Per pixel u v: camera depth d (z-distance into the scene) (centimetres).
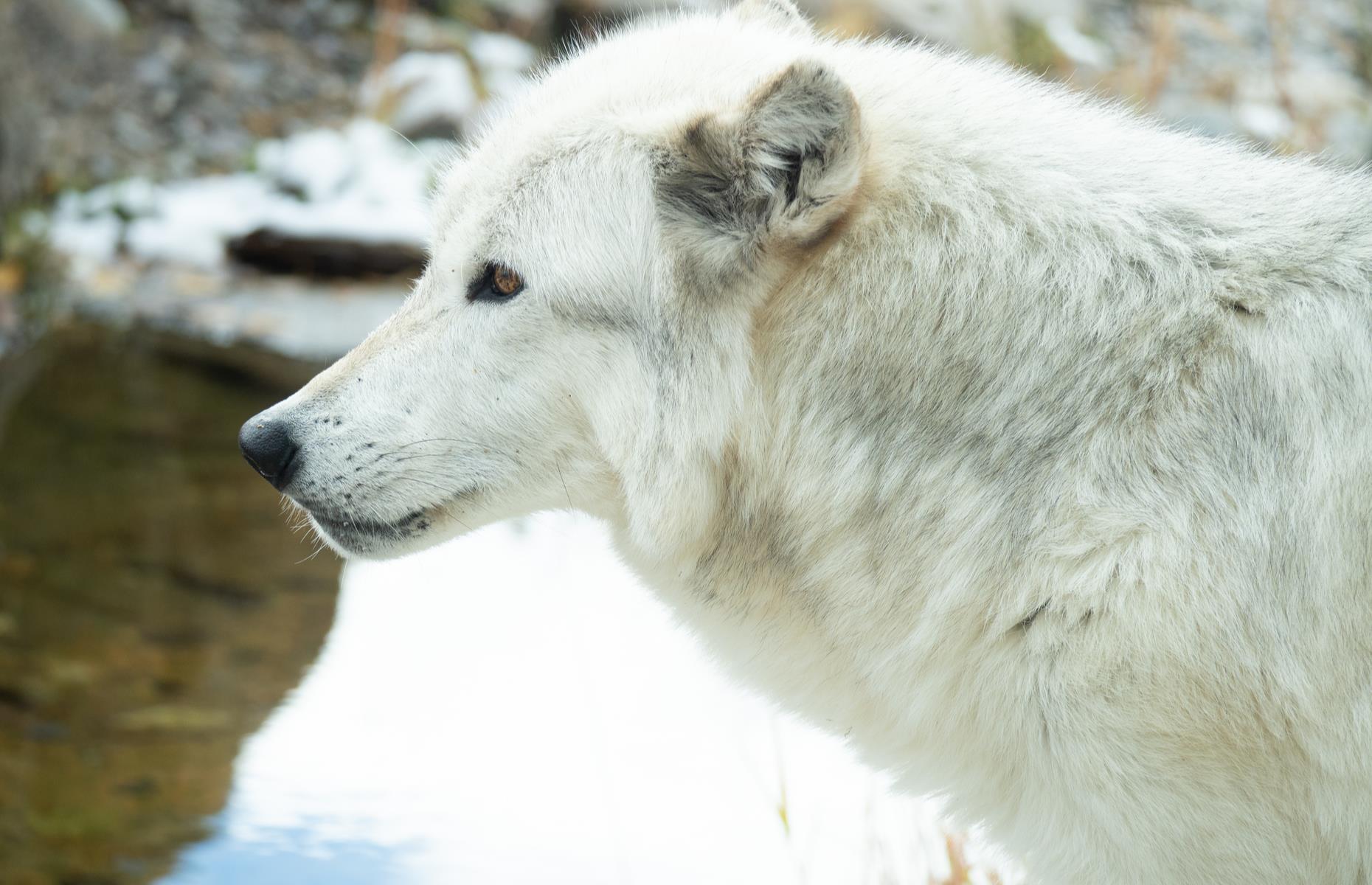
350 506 357
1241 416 296
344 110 1209
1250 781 292
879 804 458
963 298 321
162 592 610
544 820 466
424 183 1054
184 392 823
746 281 329
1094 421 307
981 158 329
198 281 972
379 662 570
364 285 992
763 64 347
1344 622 286
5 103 1005
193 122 1153
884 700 339
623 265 335
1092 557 298
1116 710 292
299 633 589
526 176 345
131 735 508
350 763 498
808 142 312
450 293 354
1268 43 1259
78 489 698
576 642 589
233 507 693
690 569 354
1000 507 312
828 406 331
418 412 351
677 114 330
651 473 338
